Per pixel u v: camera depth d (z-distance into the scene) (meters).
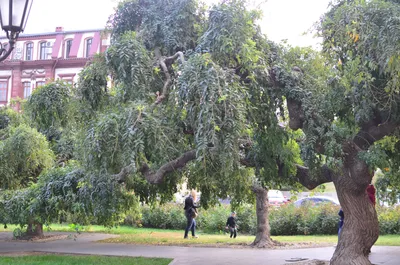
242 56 7.98
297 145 9.91
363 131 8.64
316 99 8.34
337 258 8.80
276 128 8.94
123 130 6.83
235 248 14.16
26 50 38.59
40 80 37.38
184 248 14.23
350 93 7.85
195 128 6.98
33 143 13.60
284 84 8.68
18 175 14.69
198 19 9.28
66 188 12.67
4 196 13.90
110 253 12.95
